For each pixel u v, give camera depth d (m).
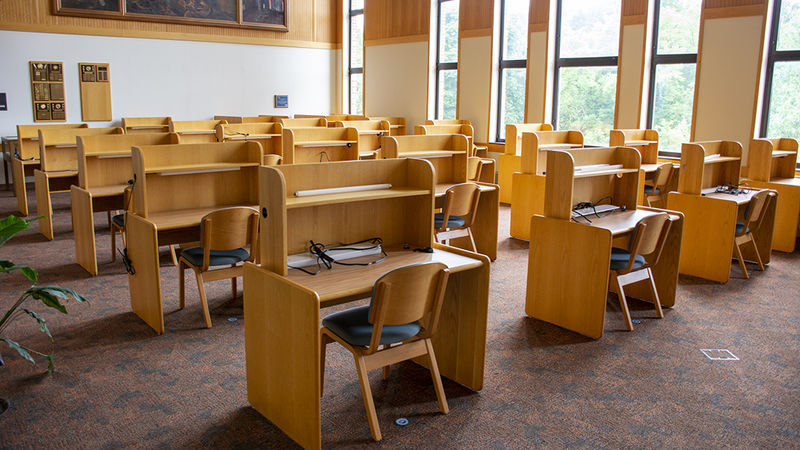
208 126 7.88
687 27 6.68
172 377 2.75
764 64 6.05
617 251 3.55
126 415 2.41
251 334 2.43
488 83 8.72
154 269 3.18
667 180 6.03
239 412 2.46
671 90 6.91
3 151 8.05
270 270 2.35
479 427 2.36
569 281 3.36
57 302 2.45
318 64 11.48
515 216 5.70
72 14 8.79
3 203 7.18
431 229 2.82
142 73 9.59
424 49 9.64
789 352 3.13
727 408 2.55
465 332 2.68
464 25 8.95
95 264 4.30
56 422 2.35
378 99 10.72
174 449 2.19
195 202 3.85
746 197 4.52
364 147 7.62
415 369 2.89
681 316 3.65
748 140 6.19
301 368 2.15
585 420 2.43
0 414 2.39
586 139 7.85
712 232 4.38
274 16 10.76
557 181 3.41
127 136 4.59
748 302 3.92
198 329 3.32
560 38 7.96
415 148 4.86
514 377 2.80
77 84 9.02
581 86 7.80
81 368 2.82
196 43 10.04
